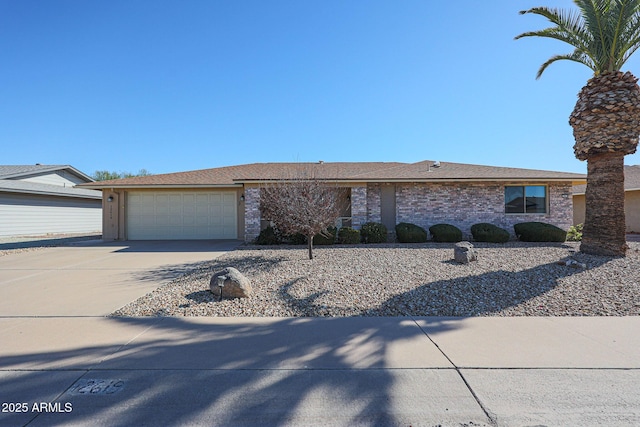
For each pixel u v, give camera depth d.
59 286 7.21
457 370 3.56
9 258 11.09
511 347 4.11
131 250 12.95
